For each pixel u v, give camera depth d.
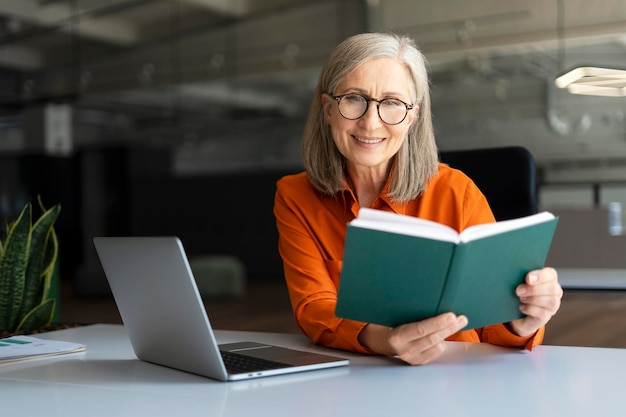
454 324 1.15
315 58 8.72
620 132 8.99
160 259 1.10
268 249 10.62
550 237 1.18
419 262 1.10
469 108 9.72
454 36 8.01
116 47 9.38
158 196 10.84
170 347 1.20
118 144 10.67
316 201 1.63
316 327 1.42
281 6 8.88
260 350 1.33
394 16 8.28
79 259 11.47
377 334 1.26
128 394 1.06
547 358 1.25
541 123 9.38
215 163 11.72
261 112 10.36
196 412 0.95
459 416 0.90
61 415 0.96
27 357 1.36
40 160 11.23
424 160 1.58
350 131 1.50
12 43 9.34
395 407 0.95
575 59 7.58
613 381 1.07
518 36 7.73
